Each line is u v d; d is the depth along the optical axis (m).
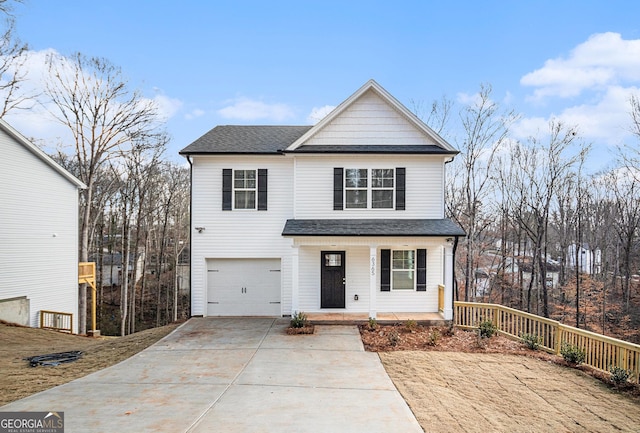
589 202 29.20
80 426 5.93
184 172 36.09
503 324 12.16
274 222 14.50
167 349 10.53
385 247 13.85
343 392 7.48
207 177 14.48
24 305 16.59
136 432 5.73
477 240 28.75
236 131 16.48
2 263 15.75
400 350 10.39
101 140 24.70
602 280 28.83
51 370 9.07
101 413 6.43
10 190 16.14
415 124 14.07
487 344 11.05
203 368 8.93
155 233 36.28
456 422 6.34
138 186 30.22
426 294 14.00
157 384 7.90
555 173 26.41
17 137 16.33
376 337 11.54
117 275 38.75
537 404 7.37
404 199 13.95
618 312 26.27
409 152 13.58
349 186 14.04
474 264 27.59
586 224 31.69
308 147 13.84
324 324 13.00
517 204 27.55
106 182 30.53
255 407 6.71
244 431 5.79
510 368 9.23
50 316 17.59
